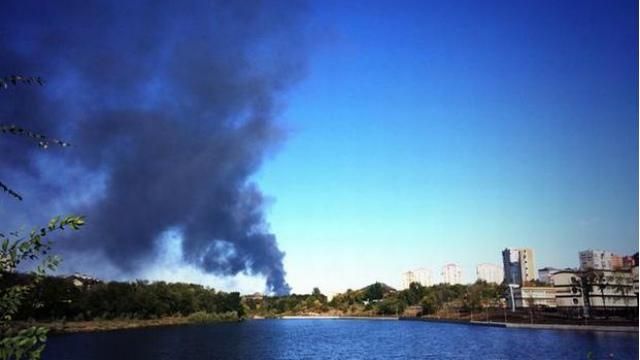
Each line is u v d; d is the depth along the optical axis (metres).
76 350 118.06
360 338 161.25
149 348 125.19
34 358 6.76
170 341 146.12
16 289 7.43
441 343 134.62
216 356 112.31
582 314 179.25
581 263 199.38
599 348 106.38
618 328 146.75
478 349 115.44
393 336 166.00
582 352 101.12
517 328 175.38
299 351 123.50
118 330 186.88
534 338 135.50
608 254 199.50
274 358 110.12
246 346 134.00
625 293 175.38
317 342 147.25
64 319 166.75
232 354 116.12
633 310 168.25
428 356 107.88
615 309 174.50
